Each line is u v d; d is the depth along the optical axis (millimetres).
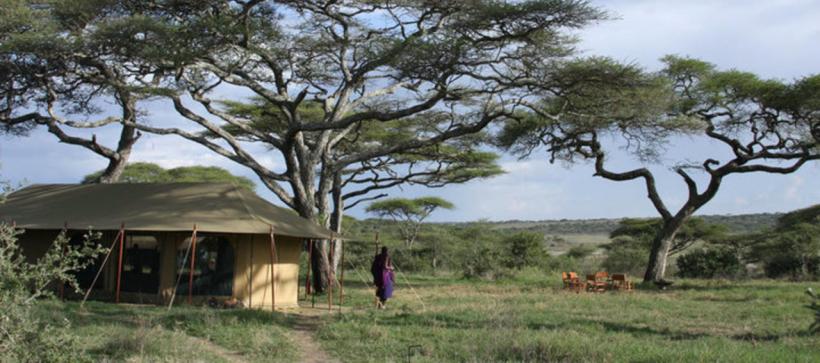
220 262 20391
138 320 14703
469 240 52125
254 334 13109
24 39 19688
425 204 50656
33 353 7297
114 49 20203
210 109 23703
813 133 28000
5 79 22234
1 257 7156
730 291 25578
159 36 19672
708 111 29609
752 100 28172
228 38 20312
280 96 23609
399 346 12070
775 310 18344
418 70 20172
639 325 15555
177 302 20172
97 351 11031
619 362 10094
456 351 11320
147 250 20719
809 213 43719
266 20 21188
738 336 13773
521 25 19234
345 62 24062
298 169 24969
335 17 22406
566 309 18828
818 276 36375
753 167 29156
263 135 24594
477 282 32562
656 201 30859
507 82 21531
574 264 45031
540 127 29719
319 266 25406
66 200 22141
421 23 21578
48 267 7586
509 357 10656
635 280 34656
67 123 22625
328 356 11680
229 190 21594
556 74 20984
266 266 20891
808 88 26250
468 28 19609
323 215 26141
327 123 22984
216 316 14859
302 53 24125
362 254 46312
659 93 22266
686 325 15539
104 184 23031
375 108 30516
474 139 33125
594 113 23719
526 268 38719
